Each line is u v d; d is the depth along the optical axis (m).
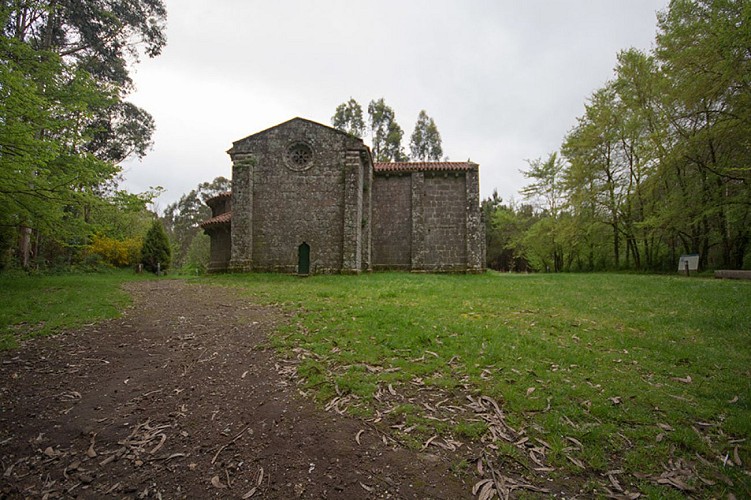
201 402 4.43
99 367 5.62
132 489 2.96
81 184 11.38
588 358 5.49
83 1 18.41
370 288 12.85
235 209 21.02
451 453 3.30
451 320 7.65
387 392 4.48
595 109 27.39
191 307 10.19
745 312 8.08
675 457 3.22
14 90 8.77
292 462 3.24
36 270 19.33
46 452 3.48
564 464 3.12
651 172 22.45
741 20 14.66
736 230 20.33
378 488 2.89
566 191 30.50
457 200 23.25
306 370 5.11
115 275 23.67
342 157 21.34
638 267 27.58
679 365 5.34
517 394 4.32
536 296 11.07
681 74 18.03
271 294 11.96
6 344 6.32
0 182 9.77
